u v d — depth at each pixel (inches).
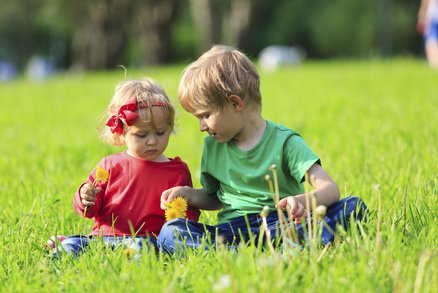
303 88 866.1
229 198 224.1
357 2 2977.4
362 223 199.2
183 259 193.2
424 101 577.0
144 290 164.9
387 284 161.6
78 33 2586.1
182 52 3267.7
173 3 2247.8
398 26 3004.4
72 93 1049.5
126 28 2388.0
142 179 227.9
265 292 153.8
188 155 391.9
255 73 218.8
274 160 216.2
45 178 332.8
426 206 220.7
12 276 187.3
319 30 3014.3
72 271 188.4
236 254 189.5
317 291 157.2
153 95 222.4
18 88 1283.2
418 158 315.3
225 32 2600.9
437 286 154.5
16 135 559.2
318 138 412.2
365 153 346.0
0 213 273.0
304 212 195.6
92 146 443.8
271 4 2920.8
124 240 208.5
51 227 244.1
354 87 808.3
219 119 214.2
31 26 3272.6
